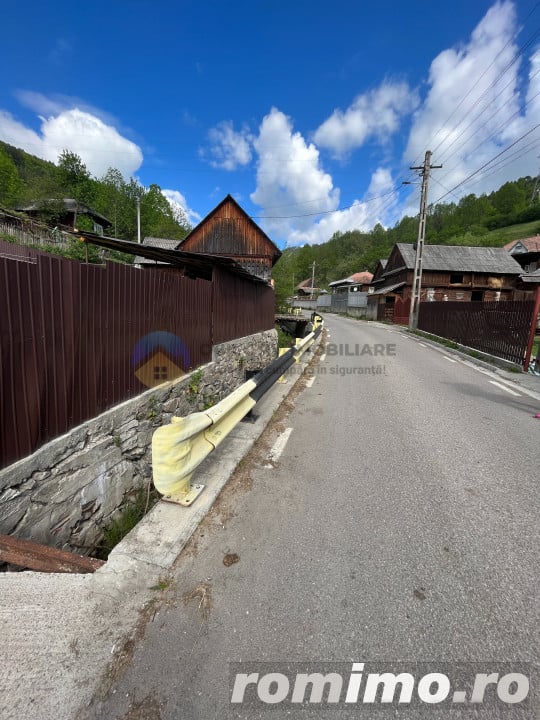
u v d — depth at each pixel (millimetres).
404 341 14266
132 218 41156
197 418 2398
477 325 10391
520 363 8125
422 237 17797
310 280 72250
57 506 2525
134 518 3227
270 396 5434
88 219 25000
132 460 3594
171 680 1302
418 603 1714
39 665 1297
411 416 4719
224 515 2406
